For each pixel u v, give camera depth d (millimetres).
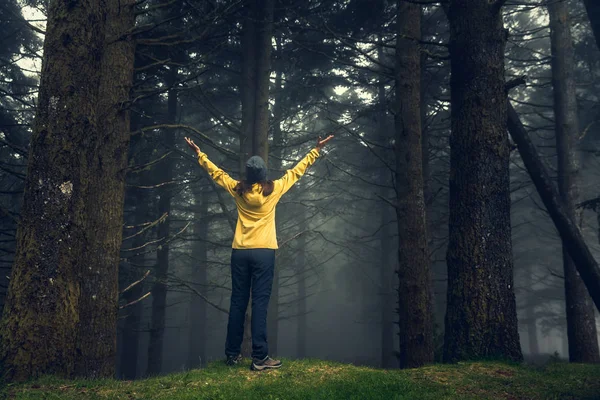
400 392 4188
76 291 5188
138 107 12562
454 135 7191
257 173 4973
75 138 5340
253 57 13000
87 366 6465
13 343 4738
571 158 12844
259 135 12227
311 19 13812
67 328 5012
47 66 5422
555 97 13312
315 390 4109
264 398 3861
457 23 7332
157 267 15492
